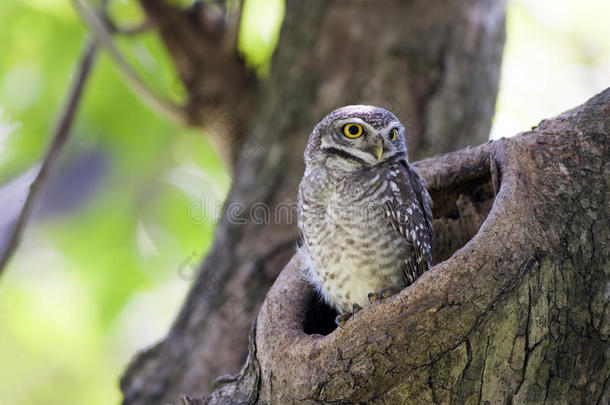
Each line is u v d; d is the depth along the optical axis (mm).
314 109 10570
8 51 12664
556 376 6387
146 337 14594
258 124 11094
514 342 6230
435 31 10703
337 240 7613
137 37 13039
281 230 10047
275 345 6895
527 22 14094
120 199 13602
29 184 10188
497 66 11086
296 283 7711
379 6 10844
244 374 7273
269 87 11258
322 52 10836
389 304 6227
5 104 12797
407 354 6164
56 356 15109
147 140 13312
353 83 10570
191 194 13523
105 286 13758
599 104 7168
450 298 6090
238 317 9641
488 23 10969
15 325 14406
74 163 13477
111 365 15344
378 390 6293
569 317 6387
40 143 12789
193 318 9969
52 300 14109
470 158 7957
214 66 11664
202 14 11844
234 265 10000
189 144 13688
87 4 10742
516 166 6871
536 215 6535
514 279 6203
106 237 13680
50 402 16312
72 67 12758
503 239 6305
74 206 13734
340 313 8055
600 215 6613
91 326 14031
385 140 7852
